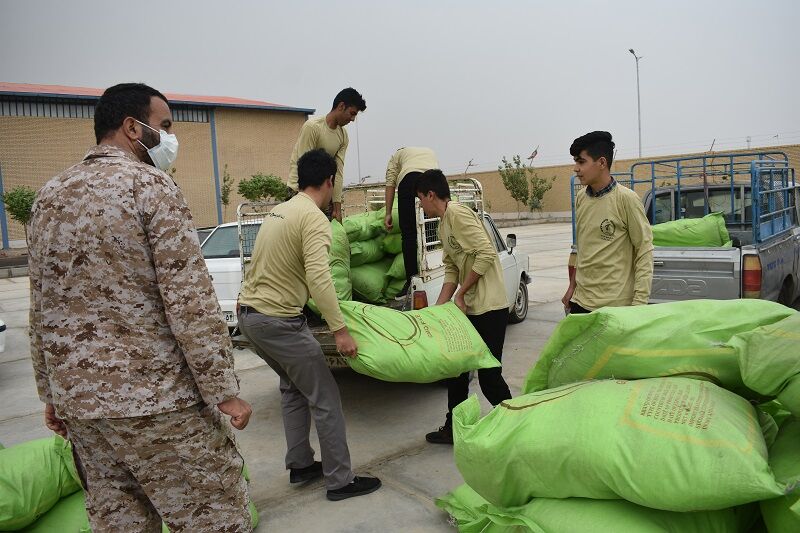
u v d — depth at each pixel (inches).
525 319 314.7
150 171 76.9
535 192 1237.7
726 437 75.0
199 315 75.6
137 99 81.2
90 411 73.1
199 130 1069.1
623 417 83.4
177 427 77.5
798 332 79.5
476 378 215.9
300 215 125.3
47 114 931.3
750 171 228.5
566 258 568.1
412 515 124.3
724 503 72.4
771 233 241.6
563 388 99.0
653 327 94.8
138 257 74.7
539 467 87.6
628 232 133.0
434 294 188.7
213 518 82.5
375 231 207.5
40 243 75.0
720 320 93.7
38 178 932.0
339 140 197.3
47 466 107.5
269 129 1136.8
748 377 81.0
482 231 146.6
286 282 126.6
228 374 78.0
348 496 132.6
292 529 121.2
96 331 74.0
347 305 142.8
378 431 173.2
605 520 81.4
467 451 97.0
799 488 69.8
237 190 1111.0
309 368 127.6
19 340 334.6
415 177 190.7
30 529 105.0
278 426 182.4
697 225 230.5
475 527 106.6
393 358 134.5
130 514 82.6
